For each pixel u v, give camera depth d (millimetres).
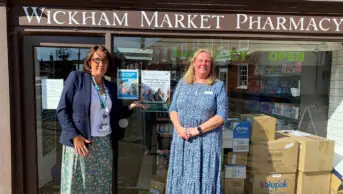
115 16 2740
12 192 2756
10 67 2693
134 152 3129
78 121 2252
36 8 2674
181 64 3068
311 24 2869
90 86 2322
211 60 2391
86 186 2355
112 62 2744
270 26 2846
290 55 3682
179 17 2781
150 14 2758
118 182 3117
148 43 2969
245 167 2990
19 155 2807
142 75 3008
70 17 2709
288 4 2793
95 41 2857
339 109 3771
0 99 2674
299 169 2945
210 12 2797
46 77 2887
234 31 2834
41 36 2795
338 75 3818
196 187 2318
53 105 2920
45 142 2939
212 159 2322
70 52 2893
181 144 2381
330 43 3246
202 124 2291
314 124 3943
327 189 2979
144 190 3152
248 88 3551
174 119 2422
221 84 2377
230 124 2971
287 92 3768
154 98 3057
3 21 2605
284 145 2914
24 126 2840
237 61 3426
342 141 3693
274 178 2930
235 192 3004
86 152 2291
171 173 2467
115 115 2566
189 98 2340
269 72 3641
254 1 2758
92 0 2670
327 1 2750
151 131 3148
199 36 2822
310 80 3844
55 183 2979
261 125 2934
